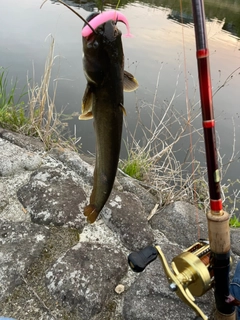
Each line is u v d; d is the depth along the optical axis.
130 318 0.39
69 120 1.03
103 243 0.48
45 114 0.81
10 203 0.52
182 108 1.16
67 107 1.10
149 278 0.43
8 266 0.42
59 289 0.40
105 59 0.21
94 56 0.21
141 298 0.40
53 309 0.39
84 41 0.21
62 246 0.46
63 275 0.41
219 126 1.18
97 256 0.45
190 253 0.31
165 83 1.38
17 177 0.56
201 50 0.25
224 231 0.29
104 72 0.21
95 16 0.21
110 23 0.21
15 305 0.39
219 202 0.29
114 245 0.48
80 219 0.50
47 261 0.44
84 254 0.44
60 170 0.59
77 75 1.35
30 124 0.74
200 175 0.71
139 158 0.69
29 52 1.59
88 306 0.39
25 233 0.47
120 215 0.50
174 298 0.41
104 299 0.40
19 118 0.76
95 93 0.22
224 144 1.08
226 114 1.25
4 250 0.44
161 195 0.60
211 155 0.27
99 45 0.21
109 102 0.22
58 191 0.53
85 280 0.41
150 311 0.39
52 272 0.42
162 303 0.40
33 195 0.52
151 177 0.67
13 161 0.57
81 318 0.39
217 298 0.31
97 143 0.24
